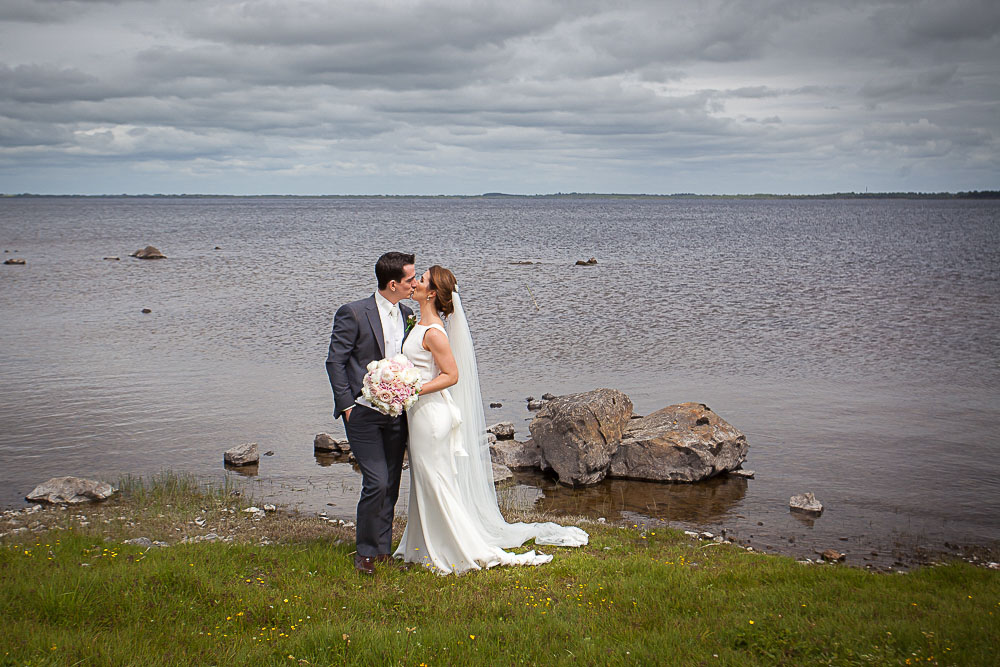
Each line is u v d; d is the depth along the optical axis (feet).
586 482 41.24
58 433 48.14
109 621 19.01
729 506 37.65
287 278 146.82
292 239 278.67
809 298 120.06
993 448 46.55
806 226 402.52
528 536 27.78
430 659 16.93
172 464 42.65
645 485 41.45
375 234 318.65
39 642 17.22
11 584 20.81
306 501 36.78
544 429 43.01
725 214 650.84
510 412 54.54
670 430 42.91
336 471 41.91
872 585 22.98
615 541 29.37
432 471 23.47
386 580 22.43
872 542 32.78
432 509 23.66
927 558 30.99
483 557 24.03
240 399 57.36
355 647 17.43
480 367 69.82
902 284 138.51
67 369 67.10
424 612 20.07
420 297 23.63
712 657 17.06
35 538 28.25
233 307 107.34
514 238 295.07
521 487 41.06
